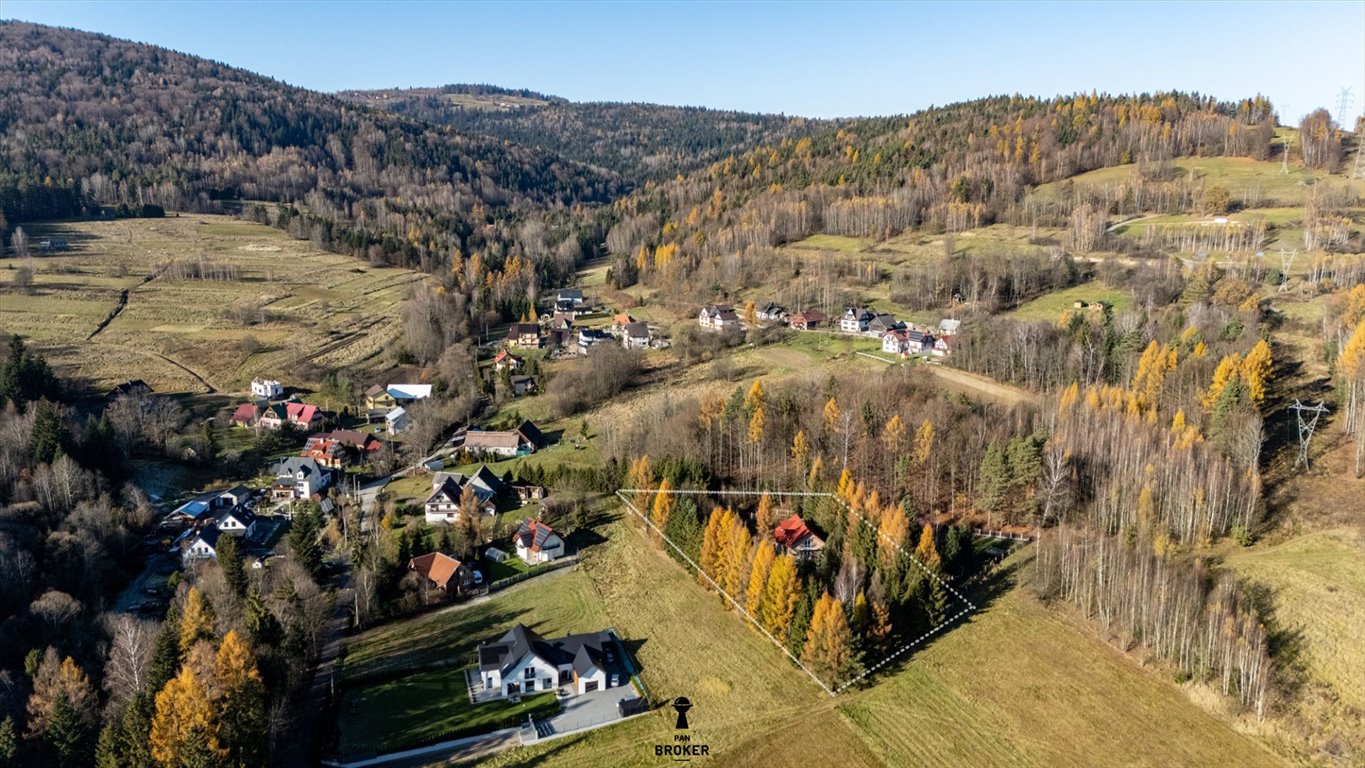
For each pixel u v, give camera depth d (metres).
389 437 130.38
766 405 108.56
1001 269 160.88
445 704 66.06
